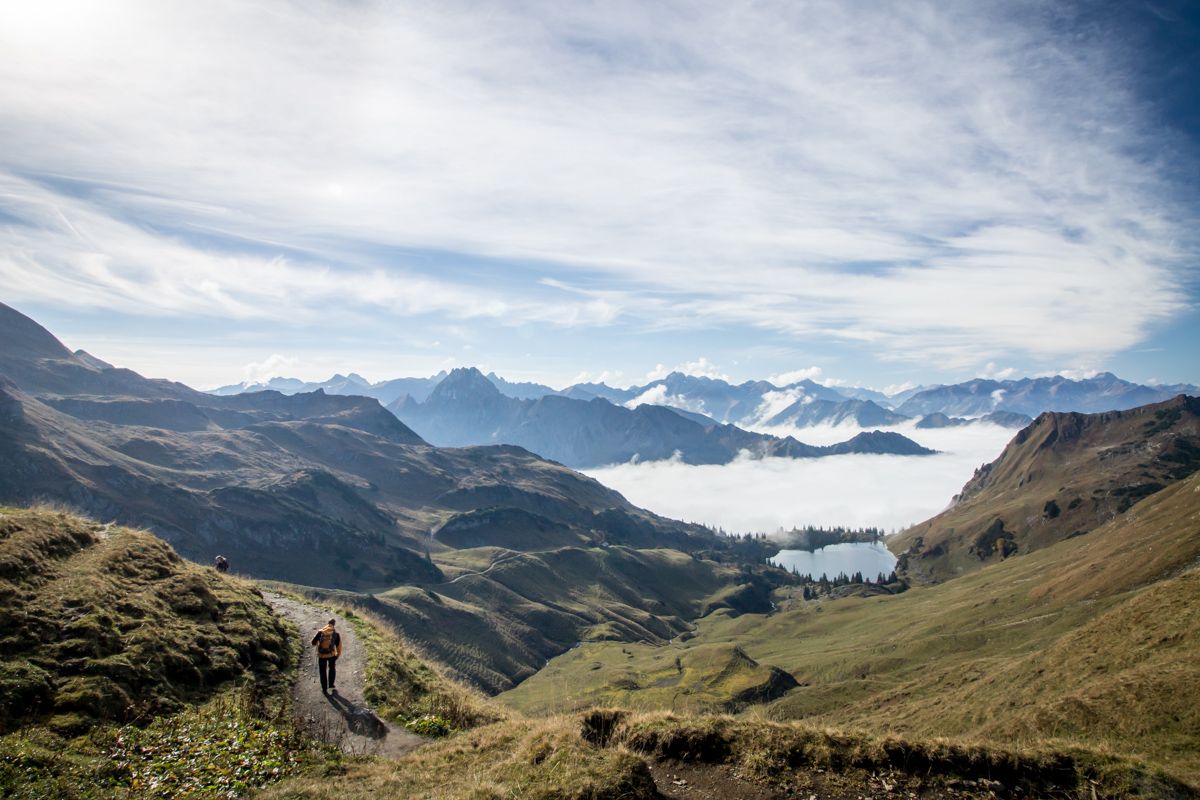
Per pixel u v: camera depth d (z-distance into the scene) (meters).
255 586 40.12
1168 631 57.12
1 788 14.19
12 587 23.23
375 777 17.73
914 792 15.06
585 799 13.88
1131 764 15.74
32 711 17.98
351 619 36.94
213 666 24.48
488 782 14.99
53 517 30.77
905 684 127.62
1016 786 15.38
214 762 18.03
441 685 29.69
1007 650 145.00
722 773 16.08
